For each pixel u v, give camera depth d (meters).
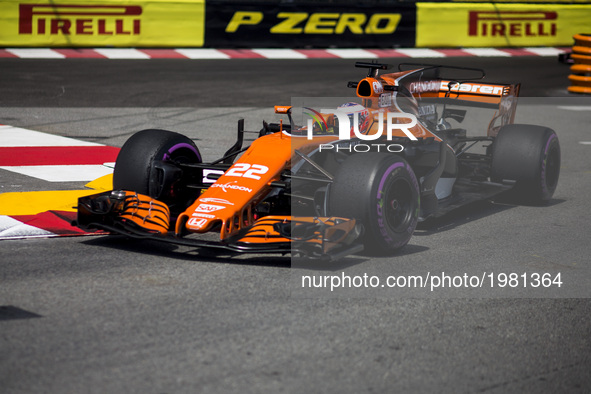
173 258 21.98
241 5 73.38
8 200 28.00
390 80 27.27
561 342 17.12
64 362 15.09
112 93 52.34
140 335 16.45
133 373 14.72
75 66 61.47
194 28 72.25
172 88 54.97
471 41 81.50
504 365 15.83
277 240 20.97
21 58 63.19
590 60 62.09
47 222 25.42
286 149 23.33
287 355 15.77
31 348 15.66
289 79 60.38
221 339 16.39
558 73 70.94
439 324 17.84
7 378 14.37
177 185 24.77
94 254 22.20
